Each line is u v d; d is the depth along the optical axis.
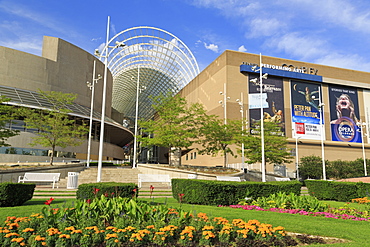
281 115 61.03
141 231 7.64
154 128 35.19
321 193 20.20
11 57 50.25
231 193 15.29
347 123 67.25
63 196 18.17
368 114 69.88
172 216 8.98
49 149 46.50
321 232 9.53
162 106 36.78
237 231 8.31
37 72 52.81
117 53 73.88
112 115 97.38
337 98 67.50
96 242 7.49
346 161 59.72
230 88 58.25
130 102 122.00
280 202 14.63
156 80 102.25
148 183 28.25
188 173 30.31
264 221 10.57
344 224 10.98
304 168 54.94
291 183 16.92
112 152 65.31
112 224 8.56
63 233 7.40
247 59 60.78
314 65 66.19
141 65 94.25
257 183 16.08
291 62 64.31
